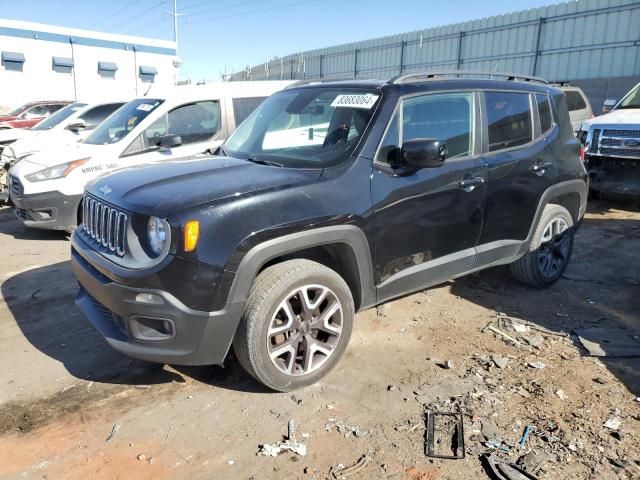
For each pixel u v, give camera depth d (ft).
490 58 92.17
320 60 132.16
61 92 101.24
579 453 8.74
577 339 12.89
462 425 9.49
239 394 10.52
